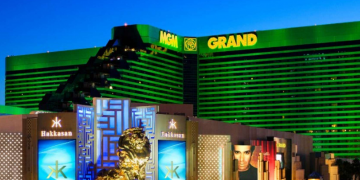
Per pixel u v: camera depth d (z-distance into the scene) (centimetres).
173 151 7344
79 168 6944
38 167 6975
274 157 9838
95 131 7150
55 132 6962
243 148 8762
